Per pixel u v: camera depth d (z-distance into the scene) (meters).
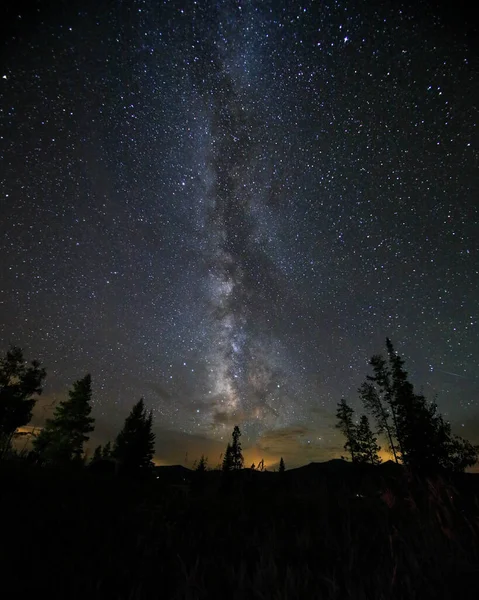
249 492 6.40
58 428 33.72
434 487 3.53
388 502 4.00
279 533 4.20
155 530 4.39
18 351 27.39
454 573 2.46
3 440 21.88
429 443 19.33
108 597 2.60
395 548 3.23
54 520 4.34
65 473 8.30
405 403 24.14
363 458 27.92
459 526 3.14
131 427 32.81
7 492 5.20
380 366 27.80
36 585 2.67
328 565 3.04
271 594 2.44
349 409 32.81
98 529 4.18
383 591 2.33
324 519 4.29
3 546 3.23
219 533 4.40
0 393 25.69
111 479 8.70
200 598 2.47
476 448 18.86
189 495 6.92
